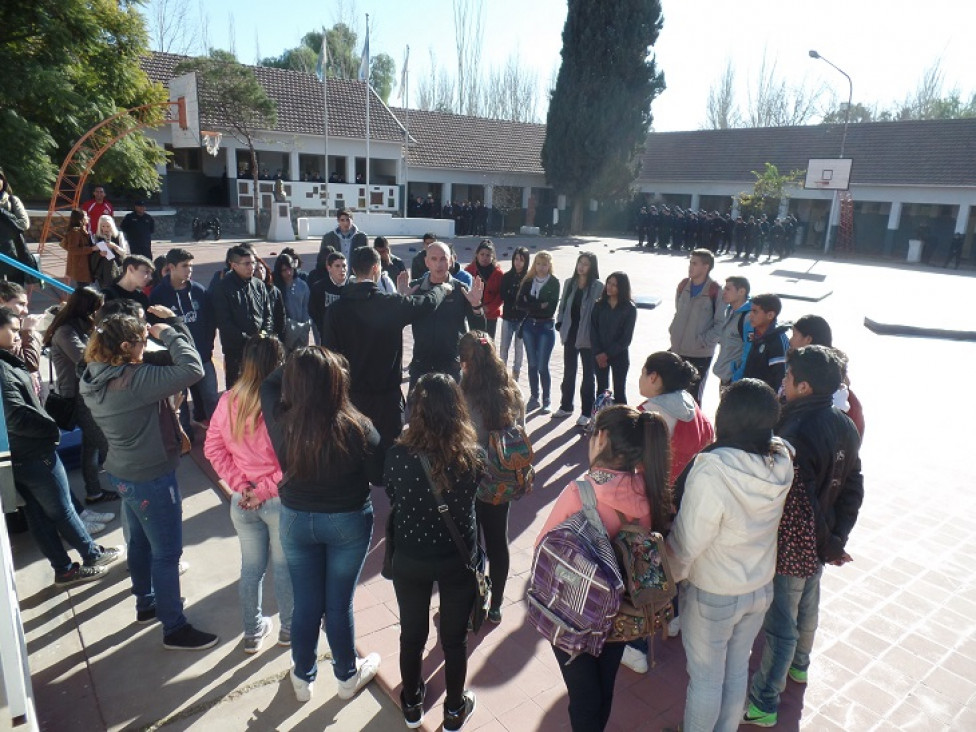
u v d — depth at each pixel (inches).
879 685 132.6
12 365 141.6
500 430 133.7
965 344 456.4
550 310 277.7
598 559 90.9
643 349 408.5
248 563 130.0
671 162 1384.1
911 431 283.9
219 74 943.0
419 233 1092.5
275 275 266.1
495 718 120.1
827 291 661.3
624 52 1187.9
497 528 138.6
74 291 178.7
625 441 95.6
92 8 673.0
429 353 191.5
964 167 1039.0
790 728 121.2
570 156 1245.1
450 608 110.7
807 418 109.6
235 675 129.6
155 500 125.5
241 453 120.4
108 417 119.0
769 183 1101.7
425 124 1343.5
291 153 1096.8
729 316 207.5
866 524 199.9
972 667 138.3
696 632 100.4
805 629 127.6
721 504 92.3
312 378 105.0
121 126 711.7
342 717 120.6
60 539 159.9
